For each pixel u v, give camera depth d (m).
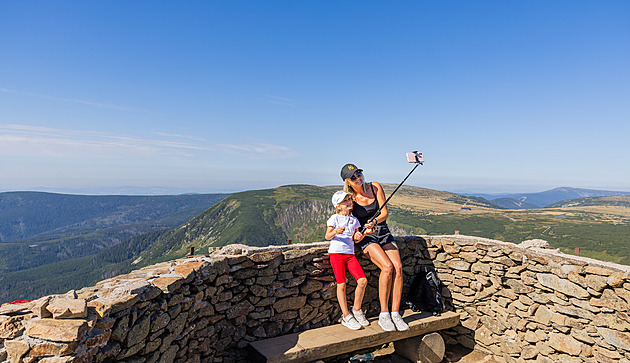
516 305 4.88
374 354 5.13
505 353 5.00
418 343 4.79
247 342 4.27
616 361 3.80
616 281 3.79
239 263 4.19
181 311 3.37
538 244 5.19
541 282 4.57
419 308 5.43
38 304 2.35
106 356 2.42
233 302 4.14
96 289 2.86
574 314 4.20
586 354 4.08
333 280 4.99
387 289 4.57
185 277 3.38
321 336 4.36
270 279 4.42
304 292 4.71
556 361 4.39
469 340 5.47
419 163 4.61
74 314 2.28
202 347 3.73
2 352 2.14
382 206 4.75
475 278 5.39
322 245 4.93
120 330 2.54
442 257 5.76
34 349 2.13
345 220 4.56
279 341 4.24
